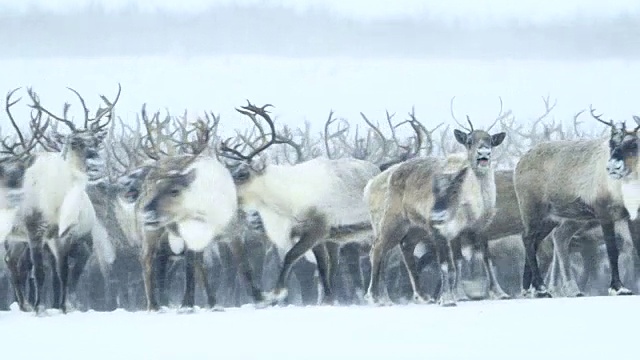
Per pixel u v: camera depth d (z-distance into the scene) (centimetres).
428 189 4031
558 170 4447
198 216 4212
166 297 4419
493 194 4034
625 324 3469
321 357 3055
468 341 3244
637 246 4447
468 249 4441
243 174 4509
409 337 3334
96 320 3988
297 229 4522
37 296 4269
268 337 3409
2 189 4241
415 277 4325
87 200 4516
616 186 4309
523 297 4500
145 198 4244
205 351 3192
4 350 3303
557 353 3034
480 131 4006
